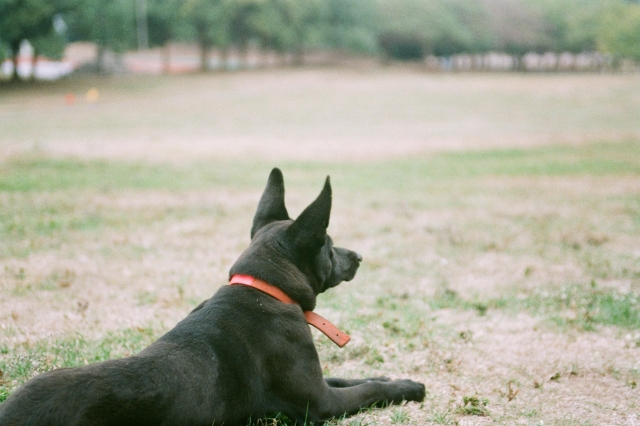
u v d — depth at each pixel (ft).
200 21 225.76
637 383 16.49
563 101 151.02
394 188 50.75
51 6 166.40
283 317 12.81
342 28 256.73
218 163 64.03
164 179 52.13
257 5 227.81
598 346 19.15
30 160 59.77
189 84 193.47
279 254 13.41
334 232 34.65
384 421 13.98
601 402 15.33
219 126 105.60
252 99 155.33
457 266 28.27
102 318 21.04
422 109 135.44
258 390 12.14
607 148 78.13
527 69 322.34
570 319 21.20
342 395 13.60
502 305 22.97
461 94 166.81
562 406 15.08
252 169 60.34
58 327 20.04
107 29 186.39
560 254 30.27
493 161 67.62
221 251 30.30
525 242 32.55
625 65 320.09
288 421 13.41
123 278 25.58
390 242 32.50
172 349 11.41
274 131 98.84
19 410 9.72
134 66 261.85
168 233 33.50
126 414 10.21
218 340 11.92
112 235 32.60
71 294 23.41
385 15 281.95
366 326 20.31
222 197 44.91
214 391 11.34
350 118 120.06
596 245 32.14
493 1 310.45
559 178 55.88
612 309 22.03
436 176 57.57
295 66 253.44
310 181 53.88
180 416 10.76
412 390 15.10
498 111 131.64
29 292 23.44
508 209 41.65
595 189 49.90
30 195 42.39
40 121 110.01
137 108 137.08
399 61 299.58
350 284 25.48
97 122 109.40
